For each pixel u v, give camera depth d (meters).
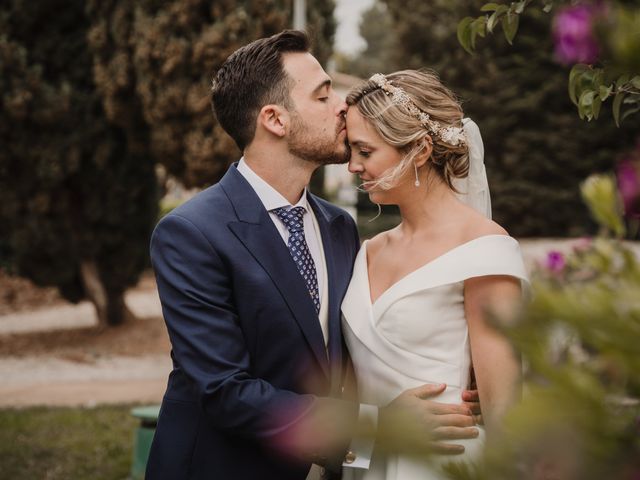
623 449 0.41
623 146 14.70
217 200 2.07
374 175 2.07
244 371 1.91
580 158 14.91
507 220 15.28
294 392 1.98
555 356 0.43
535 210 15.06
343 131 2.13
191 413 2.01
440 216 2.10
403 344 1.99
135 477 4.61
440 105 2.06
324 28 9.62
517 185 15.02
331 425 0.58
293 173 2.13
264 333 1.97
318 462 1.72
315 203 2.31
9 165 9.18
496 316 0.43
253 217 2.04
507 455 0.43
